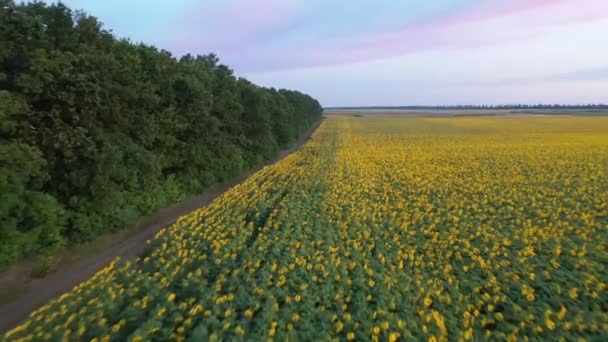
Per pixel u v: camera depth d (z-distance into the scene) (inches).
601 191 614.9
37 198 364.2
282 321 234.8
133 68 498.6
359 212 483.2
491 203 549.3
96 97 406.3
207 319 235.1
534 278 297.3
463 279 301.4
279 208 521.0
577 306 257.4
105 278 294.8
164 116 576.4
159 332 228.5
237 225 438.6
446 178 740.0
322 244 375.6
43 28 387.2
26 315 286.5
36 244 371.6
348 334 219.9
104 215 442.6
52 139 377.1
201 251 370.0
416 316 245.1
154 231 495.8
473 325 241.1
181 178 658.2
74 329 232.8
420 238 399.5
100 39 464.1
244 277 299.7
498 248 369.7
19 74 362.3
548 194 597.6
